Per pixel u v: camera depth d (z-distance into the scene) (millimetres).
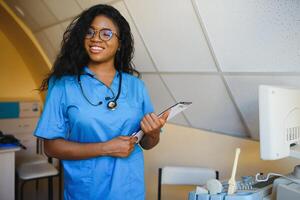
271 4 1139
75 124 1229
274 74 1352
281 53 1246
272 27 1196
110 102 1271
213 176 1945
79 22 1265
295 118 1125
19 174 2990
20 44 3852
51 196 3119
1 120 3713
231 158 1943
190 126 2264
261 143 1048
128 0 1746
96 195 1259
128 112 1298
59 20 2744
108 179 1271
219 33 1406
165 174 2045
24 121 3855
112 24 1259
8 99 4035
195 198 1181
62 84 1267
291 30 1149
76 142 1221
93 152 1175
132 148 1243
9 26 3693
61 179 3275
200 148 2180
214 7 1327
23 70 4152
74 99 1243
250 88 1522
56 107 1246
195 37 1537
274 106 1019
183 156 2328
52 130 1223
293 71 1266
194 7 1404
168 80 2020
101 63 1309
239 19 1280
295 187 1062
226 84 1630
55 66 1314
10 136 2982
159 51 1850
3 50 3988
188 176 2008
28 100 3963
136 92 1395
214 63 1572
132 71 1514
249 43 1325
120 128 1276
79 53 1291
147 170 2688
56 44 3205
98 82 1294
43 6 2754
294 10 1093
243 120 1732
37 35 3459
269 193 1195
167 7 1539
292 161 1553
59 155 1228
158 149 2566
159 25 1681
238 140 1896
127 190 1305
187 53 1674
